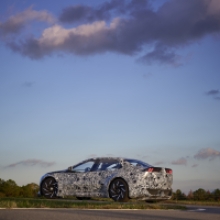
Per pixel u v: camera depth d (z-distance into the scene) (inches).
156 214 313.9
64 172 516.1
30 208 320.8
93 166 501.4
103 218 264.2
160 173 480.4
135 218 273.7
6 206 320.2
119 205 364.8
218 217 302.0
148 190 465.7
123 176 475.5
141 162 483.5
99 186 487.5
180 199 567.5
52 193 518.3
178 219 279.1
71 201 412.8
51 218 251.0
